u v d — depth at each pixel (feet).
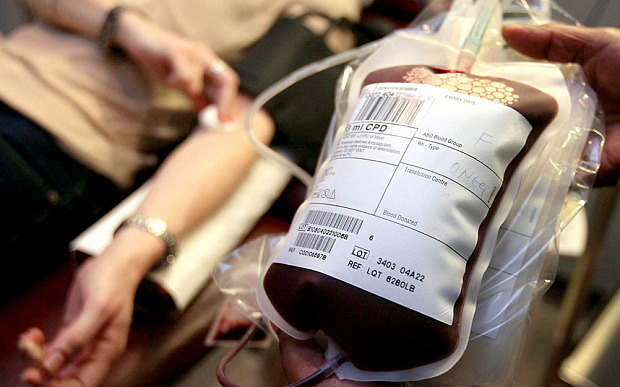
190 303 2.09
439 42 1.36
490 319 1.21
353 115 1.28
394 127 1.16
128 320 1.86
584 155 1.36
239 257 1.66
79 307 1.80
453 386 1.24
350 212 1.10
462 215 1.08
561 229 1.29
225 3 2.82
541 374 2.53
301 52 2.59
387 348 1.07
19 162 2.21
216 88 2.48
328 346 1.24
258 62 2.55
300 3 2.93
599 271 2.97
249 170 2.41
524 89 1.19
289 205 2.48
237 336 2.00
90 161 2.41
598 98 1.63
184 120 2.75
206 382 1.94
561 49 1.55
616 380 2.33
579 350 2.48
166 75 2.52
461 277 1.09
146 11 2.67
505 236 1.24
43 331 2.01
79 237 2.23
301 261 1.13
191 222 2.12
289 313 1.16
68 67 2.47
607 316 2.59
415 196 1.07
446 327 1.06
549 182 1.26
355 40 2.91
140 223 2.00
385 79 1.28
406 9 3.15
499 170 1.12
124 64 2.55
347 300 1.06
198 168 2.20
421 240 1.05
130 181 2.59
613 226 2.75
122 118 2.50
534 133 1.17
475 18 1.43
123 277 1.85
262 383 1.82
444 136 1.11
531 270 1.23
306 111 2.46
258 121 2.41
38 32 2.68
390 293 1.04
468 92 1.16
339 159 1.21
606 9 2.48
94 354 1.77
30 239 2.26
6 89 2.35
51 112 2.34
